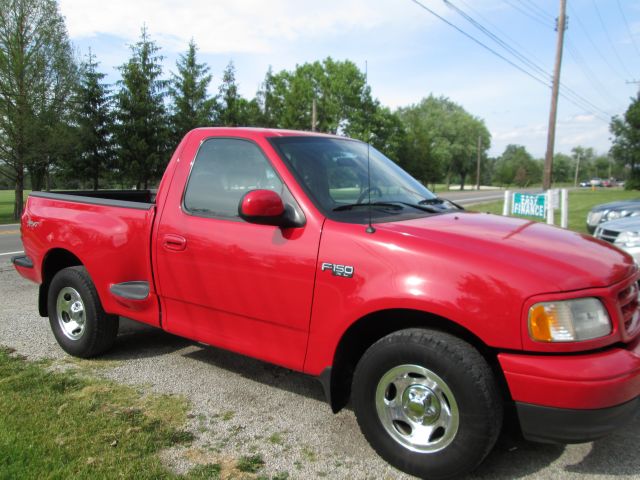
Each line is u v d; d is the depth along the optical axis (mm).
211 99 33219
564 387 2264
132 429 3082
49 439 2934
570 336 2322
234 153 3410
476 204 29141
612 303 2453
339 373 2924
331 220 2904
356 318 2691
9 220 23359
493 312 2377
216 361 4254
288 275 2943
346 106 48562
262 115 45562
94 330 4125
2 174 24500
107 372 3988
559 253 2629
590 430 2299
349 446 2959
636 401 2410
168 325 3682
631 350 2453
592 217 11773
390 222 2930
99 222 4027
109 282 3984
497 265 2441
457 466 2479
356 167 3543
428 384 2547
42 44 23312
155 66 30781
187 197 3564
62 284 4293
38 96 23266
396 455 2660
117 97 29969
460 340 2490
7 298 6332
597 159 151250
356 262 2709
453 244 2600
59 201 4469
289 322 2986
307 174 3166
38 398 3473
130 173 30047
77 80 24719
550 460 2805
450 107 93250
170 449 2887
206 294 3373
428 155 62250
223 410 3383
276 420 3262
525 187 111688
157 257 3631
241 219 3242
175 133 31859
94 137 29109
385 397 2699
